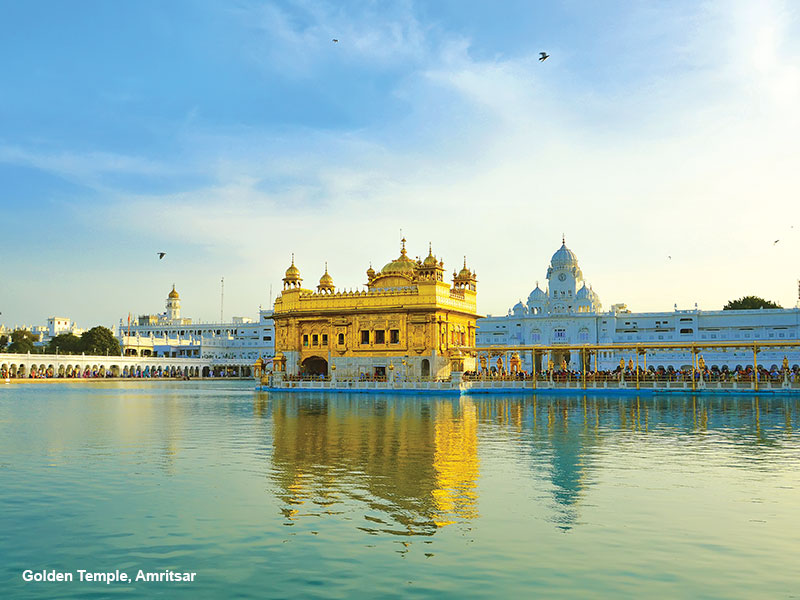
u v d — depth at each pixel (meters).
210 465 23.62
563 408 51.16
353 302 87.06
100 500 18.34
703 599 11.69
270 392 79.81
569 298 142.75
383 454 26.17
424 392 71.75
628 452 26.94
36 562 13.59
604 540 14.80
